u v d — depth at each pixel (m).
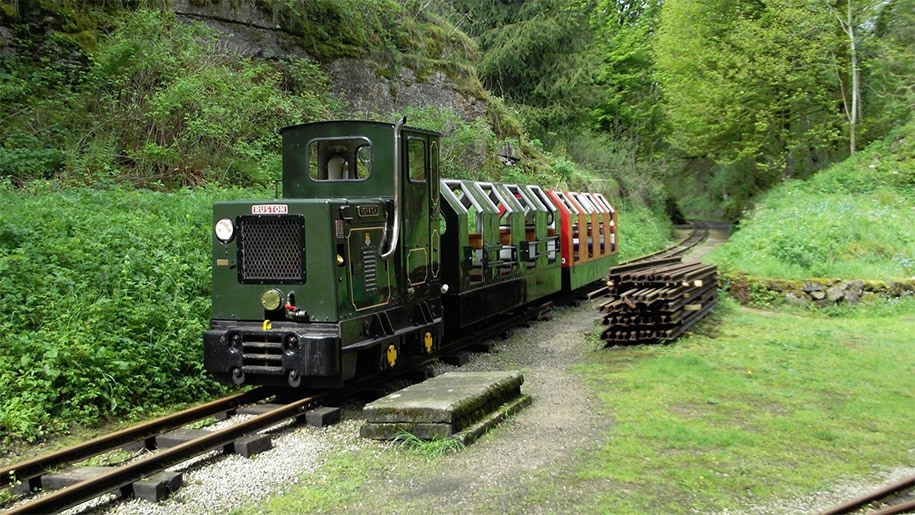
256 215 7.34
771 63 23.97
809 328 11.32
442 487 5.31
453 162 19.12
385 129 8.34
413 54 20.31
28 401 6.72
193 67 14.45
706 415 6.93
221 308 7.50
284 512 4.93
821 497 5.07
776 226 16.77
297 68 16.67
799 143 25.88
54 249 8.80
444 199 9.63
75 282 8.48
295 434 6.68
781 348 9.91
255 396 7.78
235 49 16.14
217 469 5.73
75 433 6.73
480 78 28.95
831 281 13.15
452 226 9.64
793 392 7.76
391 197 8.30
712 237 30.89
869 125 25.12
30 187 10.76
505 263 11.22
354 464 5.82
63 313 7.92
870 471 5.54
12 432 6.38
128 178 12.36
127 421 7.19
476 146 20.27
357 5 18.56
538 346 10.79
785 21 24.05
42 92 12.88
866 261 14.45
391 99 19.23
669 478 5.38
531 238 12.40
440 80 21.16
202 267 9.59
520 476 5.47
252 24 16.59
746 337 10.68
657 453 5.93
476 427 6.43
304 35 17.44
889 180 21.28
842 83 25.09
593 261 15.98
